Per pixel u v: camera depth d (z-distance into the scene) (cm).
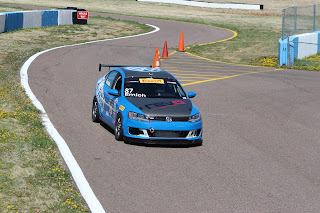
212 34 4078
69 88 1655
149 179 822
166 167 892
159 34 3922
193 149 1026
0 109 1196
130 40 3416
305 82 2095
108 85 1192
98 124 1212
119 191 760
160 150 1005
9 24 3219
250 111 1457
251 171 891
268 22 5175
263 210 706
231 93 1748
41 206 662
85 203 702
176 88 1143
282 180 848
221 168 902
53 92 1570
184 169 886
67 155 926
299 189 805
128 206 701
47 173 791
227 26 4722
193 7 7062
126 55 2655
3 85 1527
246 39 3772
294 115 1431
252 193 777
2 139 944
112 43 3166
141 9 6425
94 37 3447
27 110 1261
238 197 755
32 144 950
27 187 722
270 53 3073
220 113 1408
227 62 2706
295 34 2866
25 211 641
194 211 692
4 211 630
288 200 751
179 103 1075
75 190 745
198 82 1966
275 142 1114
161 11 6266
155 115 1014
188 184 807
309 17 3103
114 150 986
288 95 1766
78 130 1131
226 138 1131
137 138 1009
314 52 3053
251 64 2658
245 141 1112
